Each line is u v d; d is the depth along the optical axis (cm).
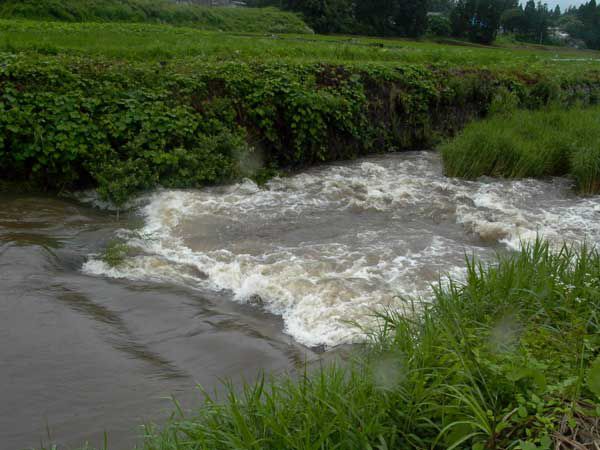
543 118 1305
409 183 1002
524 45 5825
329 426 290
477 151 1056
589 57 2897
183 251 693
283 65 1155
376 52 1617
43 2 2648
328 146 1148
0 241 648
